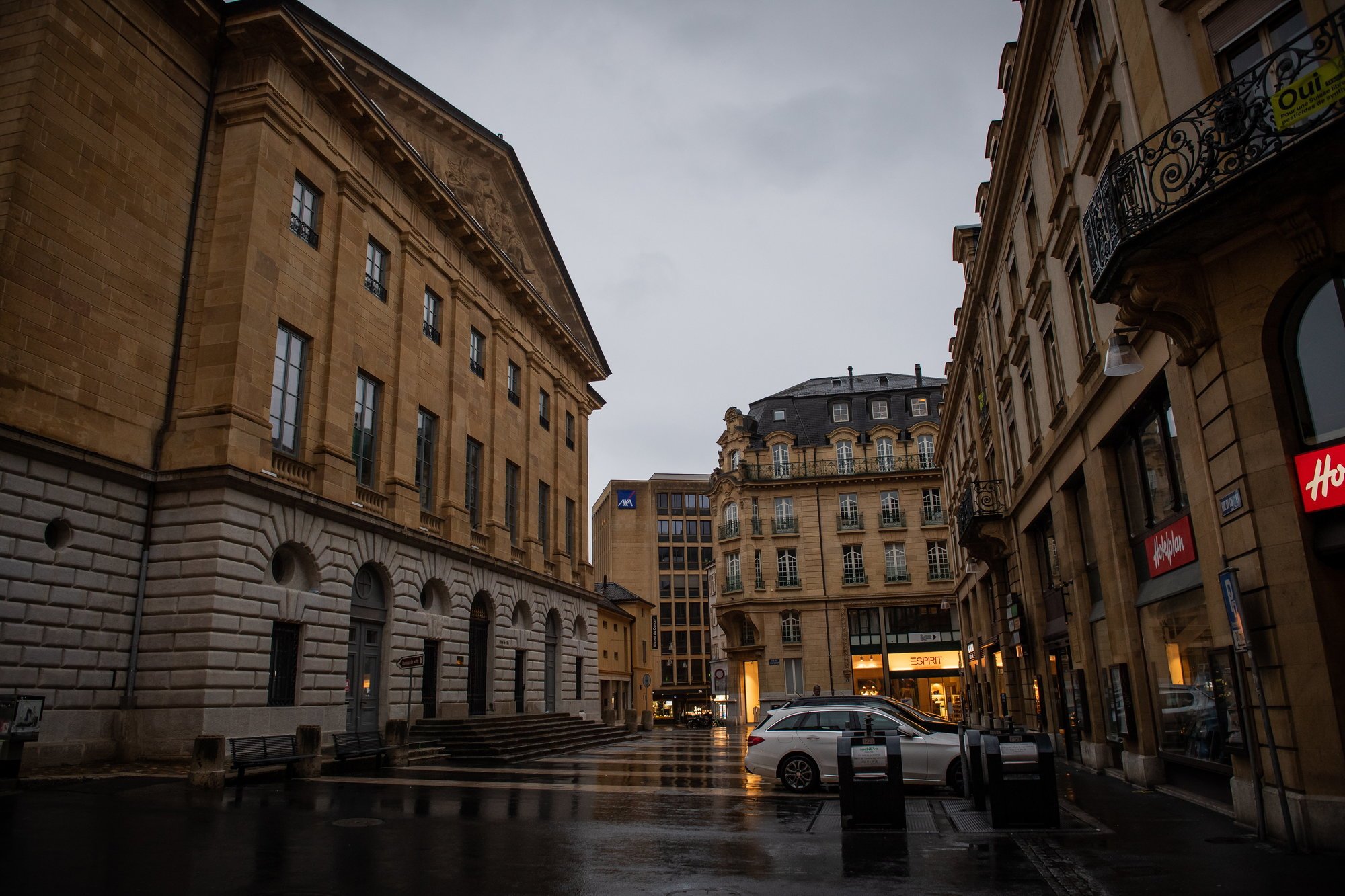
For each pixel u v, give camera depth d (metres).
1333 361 8.77
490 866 7.91
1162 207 9.52
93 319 15.66
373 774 16.73
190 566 15.99
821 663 48.69
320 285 20.44
